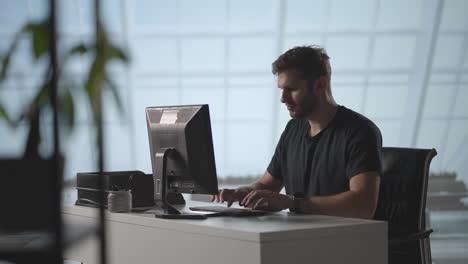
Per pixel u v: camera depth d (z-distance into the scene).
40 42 2.29
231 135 11.31
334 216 2.17
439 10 10.84
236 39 11.37
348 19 11.42
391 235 2.51
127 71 9.93
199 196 3.35
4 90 5.80
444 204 9.14
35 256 0.93
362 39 11.35
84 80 2.58
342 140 2.45
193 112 2.32
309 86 2.47
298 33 11.37
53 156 0.87
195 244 1.96
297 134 2.68
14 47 2.40
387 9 11.23
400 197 2.53
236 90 11.33
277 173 2.79
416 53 11.09
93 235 0.91
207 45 11.26
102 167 0.91
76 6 9.73
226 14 11.38
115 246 2.35
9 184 1.01
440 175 9.44
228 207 2.47
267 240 1.73
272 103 11.32
